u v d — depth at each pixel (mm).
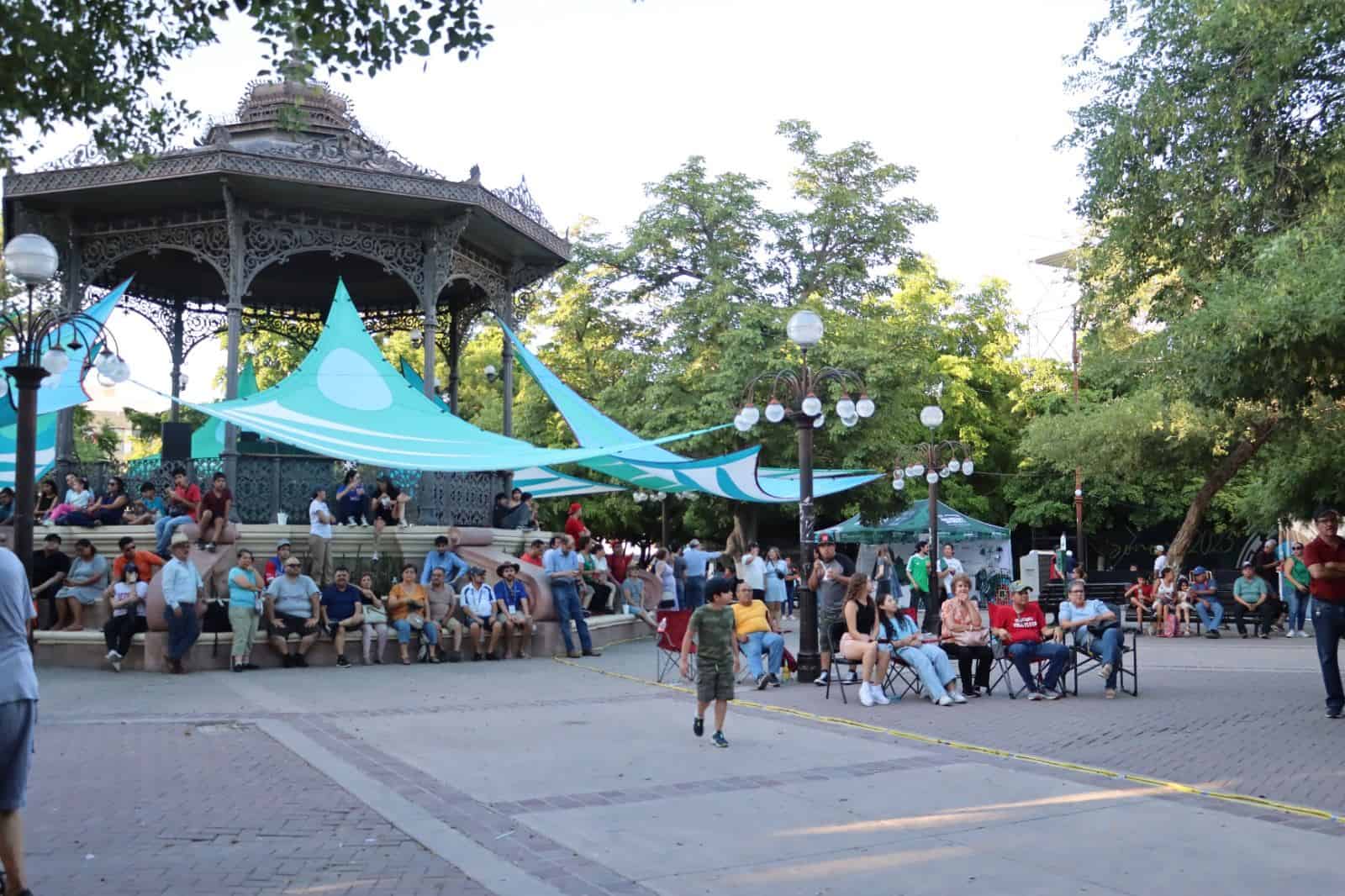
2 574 4980
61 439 22094
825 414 31312
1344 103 15641
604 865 6027
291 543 19156
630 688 14062
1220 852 6234
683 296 34625
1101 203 18484
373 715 11508
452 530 19797
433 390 21391
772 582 24062
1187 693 13500
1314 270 13008
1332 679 11180
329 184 19641
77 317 12820
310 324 27953
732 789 7887
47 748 9602
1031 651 13016
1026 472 42562
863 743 9828
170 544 17609
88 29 10117
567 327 36094
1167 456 26047
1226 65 16281
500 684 14359
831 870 5930
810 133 35375
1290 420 20688
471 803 7465
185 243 20641
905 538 34938
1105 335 23219
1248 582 24359
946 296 43438
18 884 4969
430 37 9703
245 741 10016
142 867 5914
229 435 19750
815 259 35375
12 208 20781
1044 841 6496
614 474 24016
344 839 6543
